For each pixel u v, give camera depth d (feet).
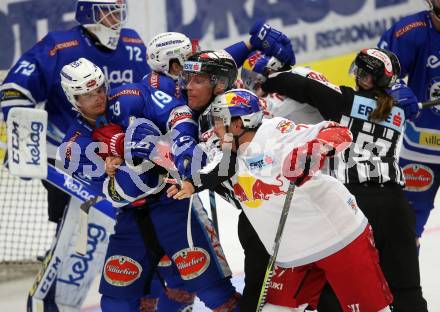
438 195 62.69
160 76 36.37
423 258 50.52
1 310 45.06
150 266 35.58
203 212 36.17
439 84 44.91
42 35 66.59
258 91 39.75
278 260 32.53
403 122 35.81
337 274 31.86
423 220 46.98
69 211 41.60
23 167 41.06
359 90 35.86
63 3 66.95
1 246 53.83
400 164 47.03
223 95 30.83
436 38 44.29
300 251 31.78
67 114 44.86
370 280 31.86
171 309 38.60
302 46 74.79
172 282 37.96
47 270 41.42
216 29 71.77
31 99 44.09
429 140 45.85
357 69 35.50
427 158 46.14
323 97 35.27
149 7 69.05
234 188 32.27
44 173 40.81
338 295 32.40
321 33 75.41
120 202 34.88
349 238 31.53
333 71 76.59
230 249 52.29
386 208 34.47
